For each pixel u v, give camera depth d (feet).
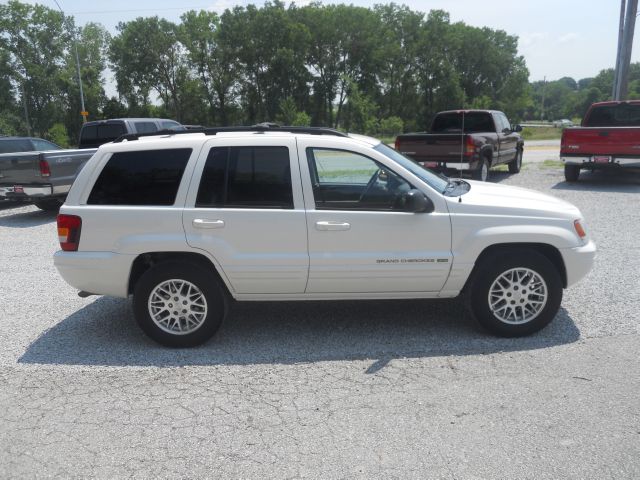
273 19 237.86
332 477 9.78
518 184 47.06
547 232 15.21
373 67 260.62
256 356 14.89
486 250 15.58
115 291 15.57
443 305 18.45
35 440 11.21
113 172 15.38
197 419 11.80
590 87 463.42
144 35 240.94
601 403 11.94
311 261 15.08
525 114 464.24
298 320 17.42
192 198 15.10
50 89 254.47
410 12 270.46
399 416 11.69
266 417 11.80
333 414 11.84
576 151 43.47
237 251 15.07
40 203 40.81
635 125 45.34
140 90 252.83
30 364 14.74
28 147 45.01
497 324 15.49
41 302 19.98
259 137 15.34
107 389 13.26
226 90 257.34
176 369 14.25
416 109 286.05
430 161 41.22
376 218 15.05
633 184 45.80
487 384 12.96
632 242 26.07
